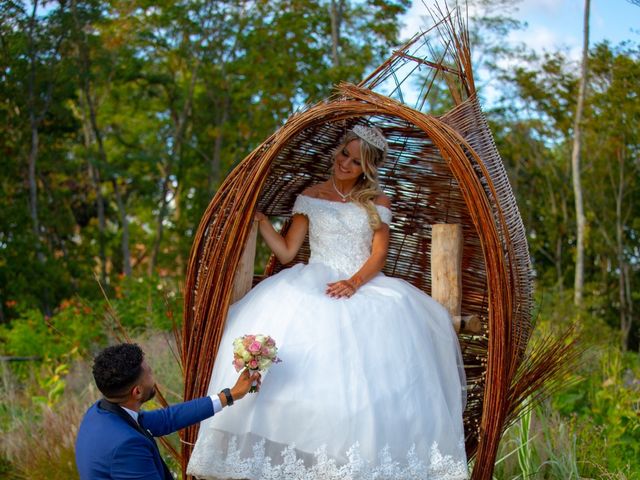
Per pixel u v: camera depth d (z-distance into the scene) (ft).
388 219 13.64
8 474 16.99
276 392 10.96
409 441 10.97
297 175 14.38
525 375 12.84
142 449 9.36
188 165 79.25
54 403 20.59
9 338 30.37
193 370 12.29
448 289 13.17
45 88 61.11
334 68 55.62
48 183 75.25
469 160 11.88
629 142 67.87
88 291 59.41
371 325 11.63
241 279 13.08
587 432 17.57
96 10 60.95
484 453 11.79
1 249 55.57
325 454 10.62
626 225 76.74
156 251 77.66
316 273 12.77
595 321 42.45
